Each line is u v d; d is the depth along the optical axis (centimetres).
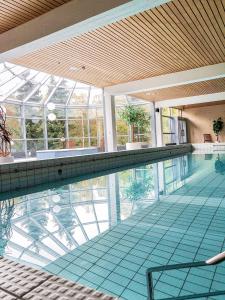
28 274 167
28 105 1422
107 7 416
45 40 498
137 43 639
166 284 200
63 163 747
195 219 360
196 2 465
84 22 443
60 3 459
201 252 256
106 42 625
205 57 782
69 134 1675
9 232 344
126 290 196
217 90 1333
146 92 1271
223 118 1947
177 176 758
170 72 930
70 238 313
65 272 228
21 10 470
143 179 731
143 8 414
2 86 1192
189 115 2061
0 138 700
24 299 141
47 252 273
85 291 147
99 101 1708
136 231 323
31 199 525
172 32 586
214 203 441
